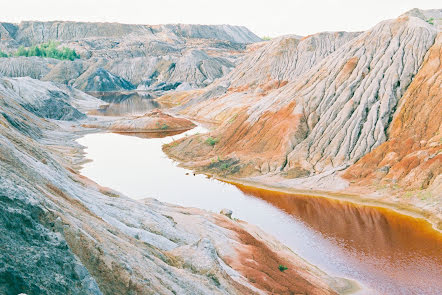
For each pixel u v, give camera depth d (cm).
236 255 3191
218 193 5741
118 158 7762
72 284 1295
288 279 2991
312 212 4925
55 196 2294
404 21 7925
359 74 7494
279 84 14100
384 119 6488
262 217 4794
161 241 2795
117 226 2664
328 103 7394
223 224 3925
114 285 1568
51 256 1310
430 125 5928
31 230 1354
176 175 6675
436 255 3725
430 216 4506
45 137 8706
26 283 1137
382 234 4219
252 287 2620
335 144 6581
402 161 5541
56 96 13375
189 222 3650
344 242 4075
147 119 11494
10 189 1484
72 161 7300
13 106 9306
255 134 7662
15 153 2595
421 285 3228
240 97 13538
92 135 10381
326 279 3272
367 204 5041
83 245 1595
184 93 19288
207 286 2252
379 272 3456
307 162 6531
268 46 16450
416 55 7162
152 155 8088
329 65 8175
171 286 1895
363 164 5925
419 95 6388
